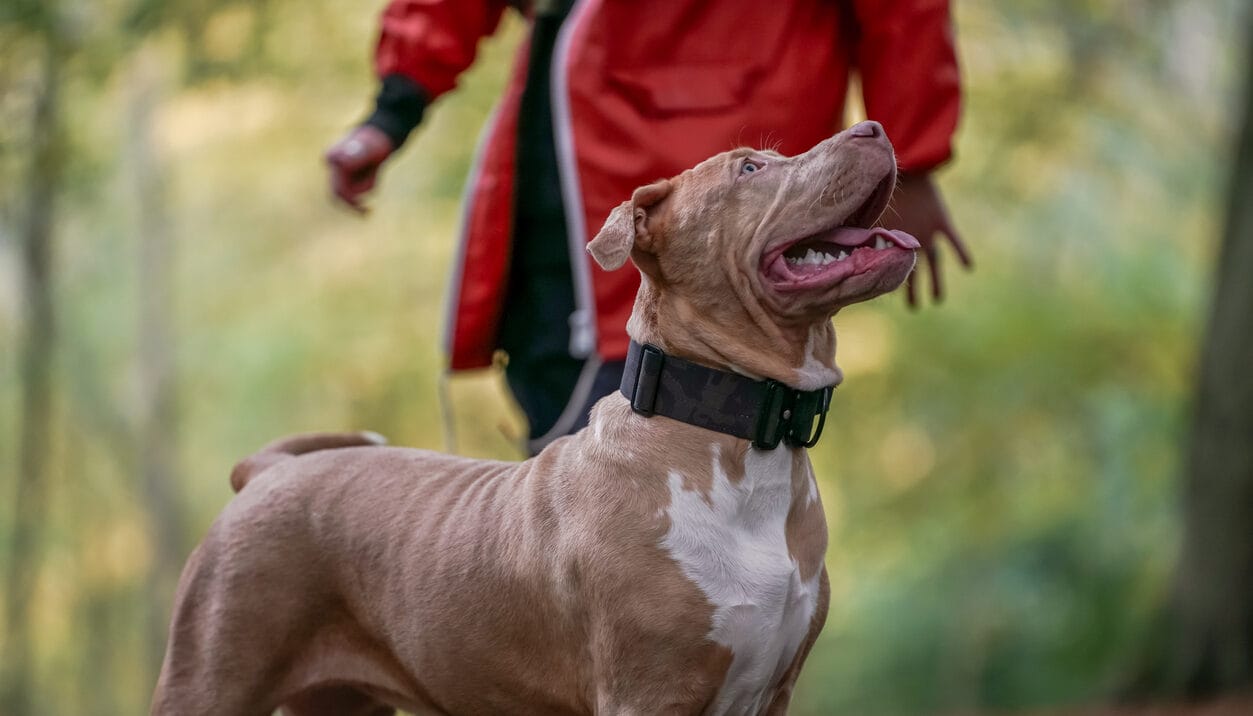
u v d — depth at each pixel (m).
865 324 18.70
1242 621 10.66
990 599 19.98
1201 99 17.14
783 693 4.07
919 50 5.11
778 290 3.91
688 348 3.96
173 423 21.97
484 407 18.39
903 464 21.55
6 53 12.91
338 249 20.33
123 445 22.73
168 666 4.48
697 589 3.78
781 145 5.05
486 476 4.36
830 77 5.17
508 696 4.18
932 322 18.28
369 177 5.70
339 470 4.52
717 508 3.84
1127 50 15.88
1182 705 10.69
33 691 20.89
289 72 15.41
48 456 20.39
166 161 20.34
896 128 5.14
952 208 17.20
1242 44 11.24
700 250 4.00
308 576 4.43
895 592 22.28
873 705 21.17
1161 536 18.41
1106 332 18.45
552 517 4.00
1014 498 20.77
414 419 19.59
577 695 4.03
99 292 23.33
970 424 19.77
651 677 3.80
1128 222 19.12
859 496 22.11
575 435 4.19
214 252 22.91
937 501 20.98
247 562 4.42
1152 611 11.65
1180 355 18.64
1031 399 18.98
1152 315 18.55
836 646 23.02
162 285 21.69
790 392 3.95
